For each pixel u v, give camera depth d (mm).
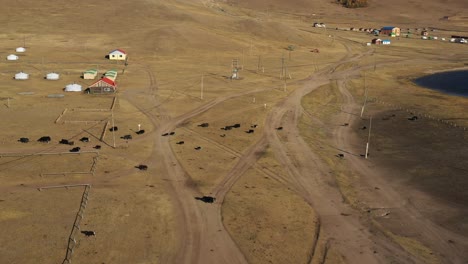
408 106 96875
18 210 47094
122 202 49812
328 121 85188
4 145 65125
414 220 49094
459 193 55562
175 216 47531
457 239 45594
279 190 54781
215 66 134250
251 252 41781
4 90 97250
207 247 42250
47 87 102125
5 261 38750
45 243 41531
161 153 64938
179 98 96562
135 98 95312
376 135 77375
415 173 61344
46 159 60812
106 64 130875
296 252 42188
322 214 49562
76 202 49438
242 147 68875
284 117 86062
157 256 40500
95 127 75188
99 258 39594
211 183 55812
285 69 134375
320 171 61000
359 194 54781
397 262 41406
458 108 95312
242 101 96125
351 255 42188
